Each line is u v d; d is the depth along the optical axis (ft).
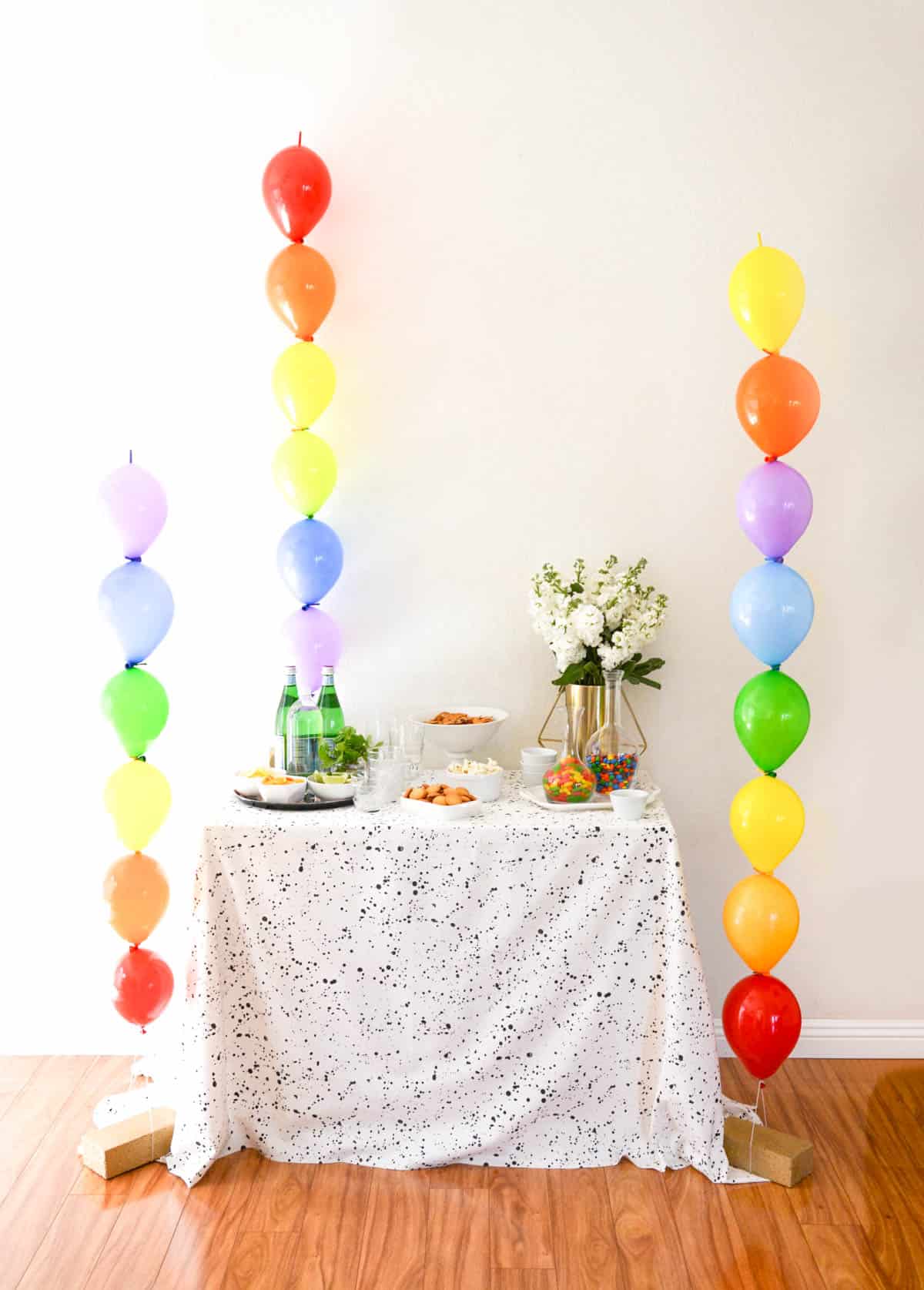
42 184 10.05
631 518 10.15
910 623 10.14
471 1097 8.64
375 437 10.18
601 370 10.05
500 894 8.47
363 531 10.25
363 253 10.06
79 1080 9.93
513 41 9.87
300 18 9.90
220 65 9.95
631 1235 7.70
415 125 9.95
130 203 10.05
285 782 9.00
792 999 8.41
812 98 9.81
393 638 10.32
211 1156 8.38
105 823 10.44
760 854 8.57
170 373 10.15
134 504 8.89
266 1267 7.39
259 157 10.00
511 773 10.21
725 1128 8.60
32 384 10.18
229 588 10.26
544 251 10.00
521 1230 7.75
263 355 10.10
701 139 9.87
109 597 8.86
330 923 8.55
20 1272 7.35
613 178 9.93
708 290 9.96
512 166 9.96
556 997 8.53
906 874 10.34
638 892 8.44
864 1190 8.18
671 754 10.31
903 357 9.95
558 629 9.41
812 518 10.09
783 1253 7.50
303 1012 8.64
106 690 8.91
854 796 10.28
